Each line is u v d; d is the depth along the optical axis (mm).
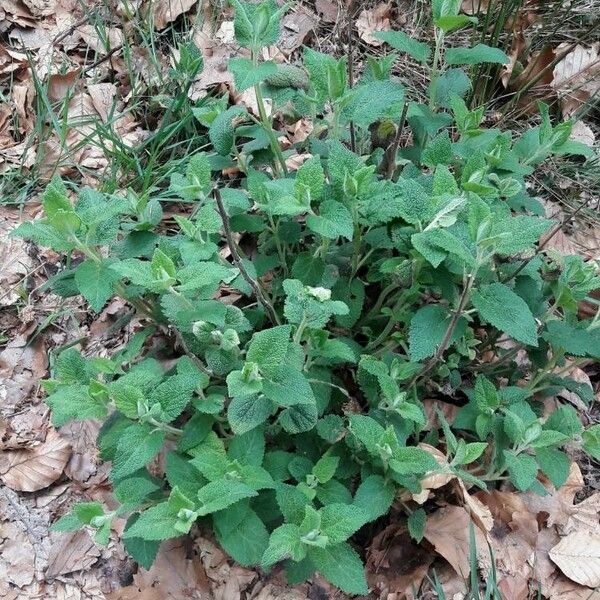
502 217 467
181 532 389
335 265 547
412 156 602
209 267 421
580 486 564
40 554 533
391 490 460
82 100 818
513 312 432
